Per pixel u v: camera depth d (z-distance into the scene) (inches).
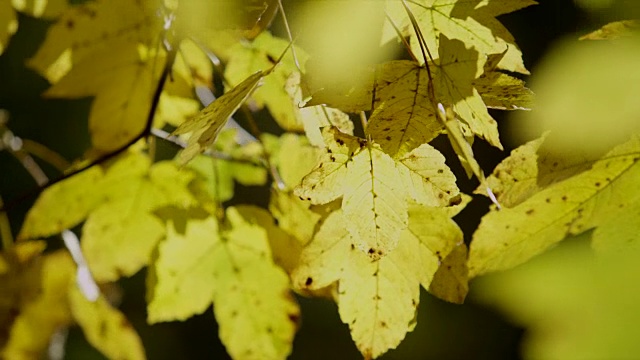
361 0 35.9
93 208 41.9
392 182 35.4
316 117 36.3
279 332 41.8
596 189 37.0
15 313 42.9
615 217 37.4
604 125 36.4
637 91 36.3
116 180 41.8
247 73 40.2
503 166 36.5
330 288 41.1
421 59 36.3
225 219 41.5
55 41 39.7
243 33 39.4
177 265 41.7
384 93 35.0
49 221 41.9
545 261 49.8
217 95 44.4
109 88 40.5
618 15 48.1
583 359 49.0
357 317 37.3
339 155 35.4
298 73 36.1
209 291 41.8
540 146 36.4
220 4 37.1
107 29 39.7
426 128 34.8
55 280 42.9
